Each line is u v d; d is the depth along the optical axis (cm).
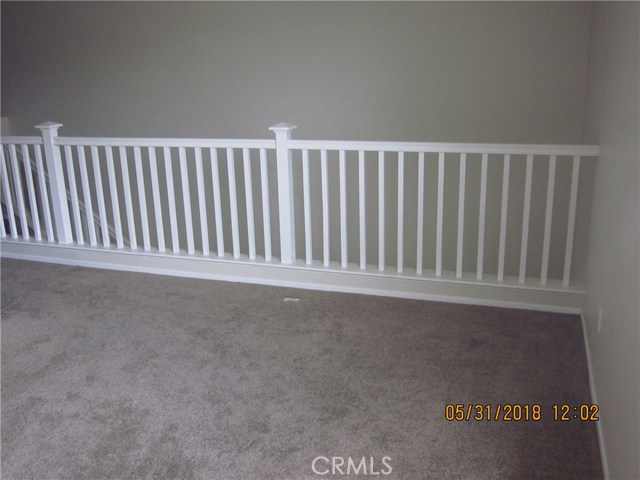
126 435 212
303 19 470
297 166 507
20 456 201
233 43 496
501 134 438
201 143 362
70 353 278
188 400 235
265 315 319
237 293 354
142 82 535
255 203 533
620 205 199
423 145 315
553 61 413
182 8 505
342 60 467
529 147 298
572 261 409
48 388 246
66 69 561
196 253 389
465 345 278
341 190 340
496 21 420
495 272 466
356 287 348
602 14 311
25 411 229
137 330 304
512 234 453
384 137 470
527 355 267
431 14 434
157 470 193
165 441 208
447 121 450
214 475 190
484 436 207
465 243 469
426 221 477
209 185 544
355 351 274
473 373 251
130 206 396
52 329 306
